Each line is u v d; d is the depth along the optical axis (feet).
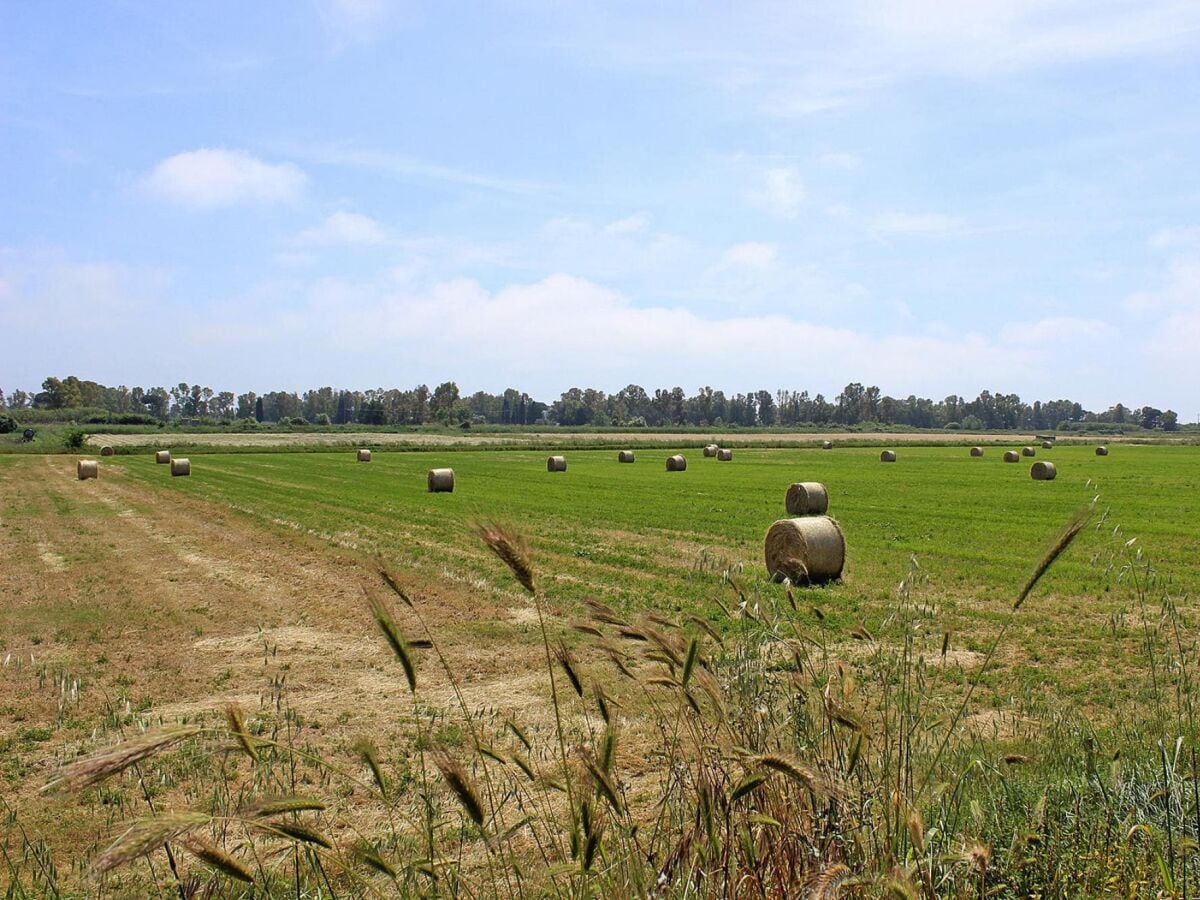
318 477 189.67
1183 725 26.27
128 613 54.49
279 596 59.41
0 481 176.55
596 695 13.20
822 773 12.85
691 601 54.60
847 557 75.56
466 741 30.63
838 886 10.21
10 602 58.23
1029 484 161.27
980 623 49.57
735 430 630.33
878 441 417.69
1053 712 29.99
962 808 17.70
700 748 14.44
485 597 57.57
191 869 19.29
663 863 13.76
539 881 13.60
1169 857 14.25
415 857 20.35
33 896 18.31
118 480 178.81
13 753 30.91
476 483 169.78
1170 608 24.88
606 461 255.70
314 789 26.30
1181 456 272.10
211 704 36.50
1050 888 14.48
